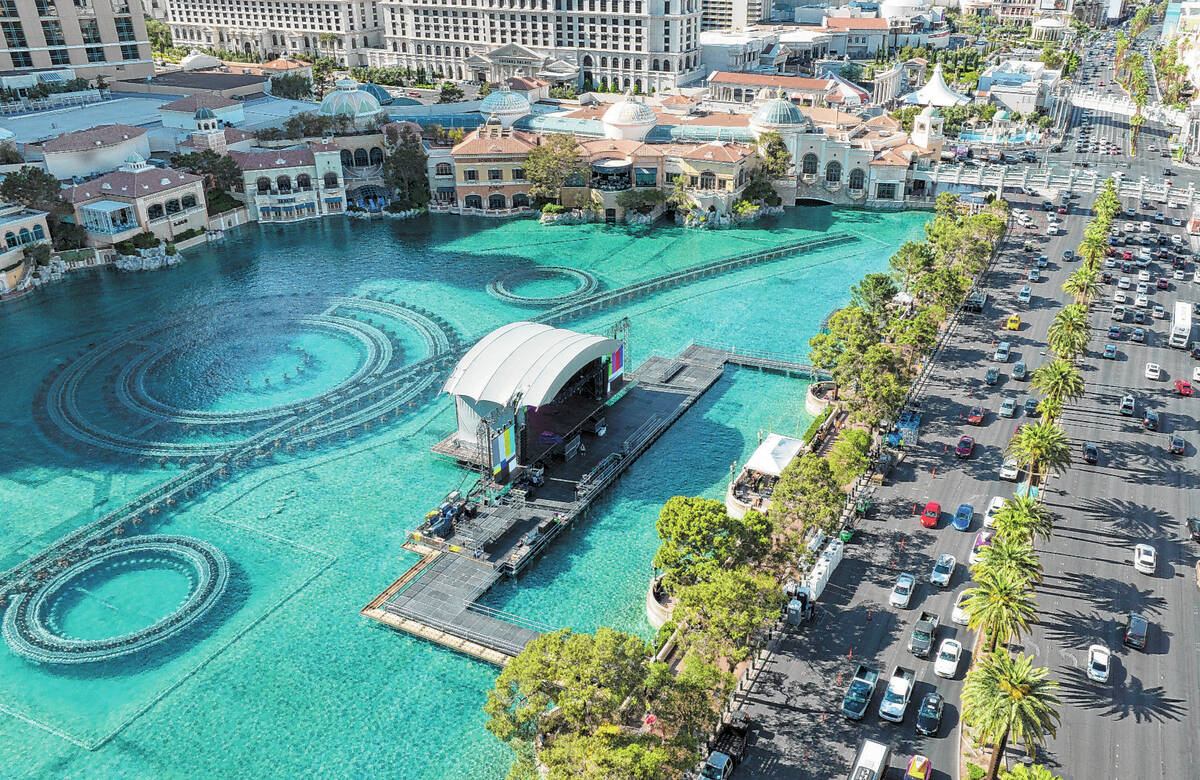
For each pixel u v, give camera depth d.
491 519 97.12
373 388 126.75
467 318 148.62
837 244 183.12
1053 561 87.88
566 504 99.81
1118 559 88.12
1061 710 70.62
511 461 103.81
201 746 71.94
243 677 78.56
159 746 72.00
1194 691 72.56
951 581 85.19
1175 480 100.88
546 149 195.50
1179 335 132.38
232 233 192.62
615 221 199.00
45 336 143.12
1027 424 102.50
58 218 172.75
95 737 72.88
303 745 71.94
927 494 98.75
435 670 79.12
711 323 146.75
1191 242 177.75
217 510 101.06
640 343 139.62
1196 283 156.75
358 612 85.94
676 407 120.06
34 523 98.81
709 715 62.62
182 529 97.88
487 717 74.31
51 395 125.31
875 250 179.25
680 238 188.25
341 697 76.44
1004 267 166.00
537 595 87.50
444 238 189.38
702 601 69.62
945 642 76.00
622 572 90.81
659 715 62.09
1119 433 110.75
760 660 75.88
